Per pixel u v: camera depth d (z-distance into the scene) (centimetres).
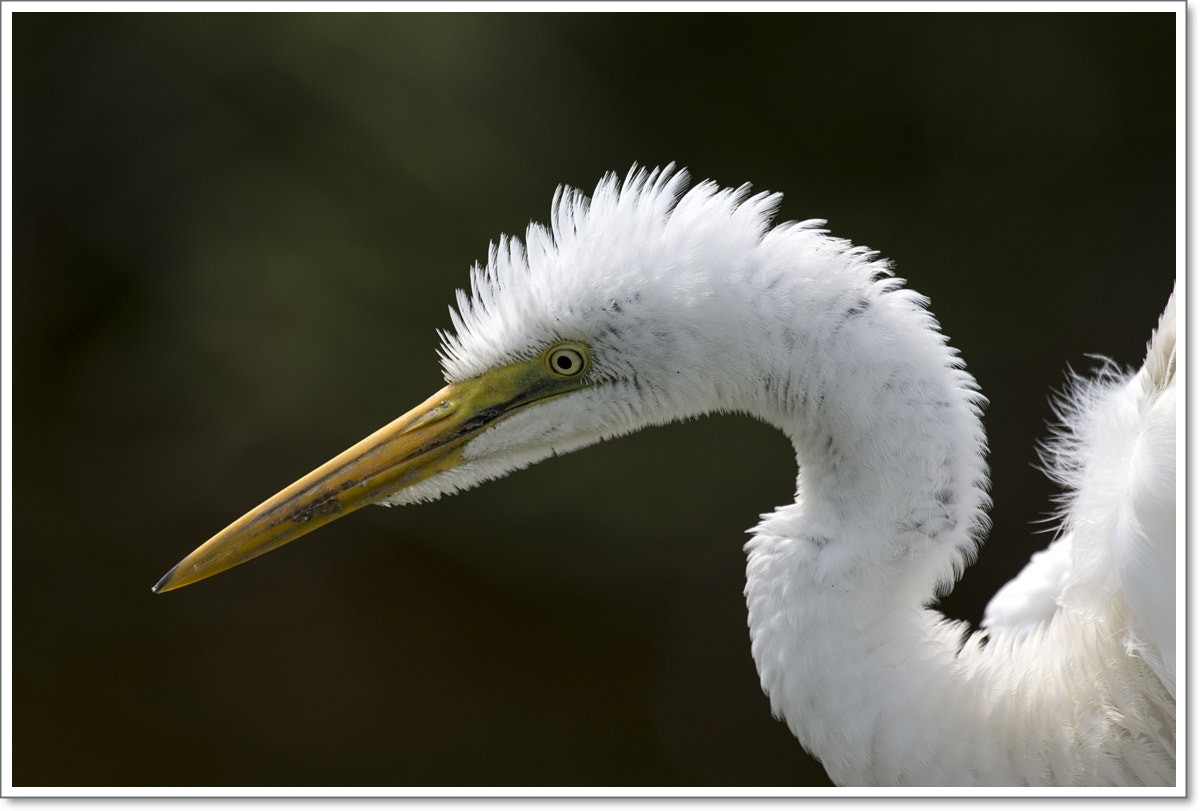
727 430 1140
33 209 1225
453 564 1227
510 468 446
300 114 1170
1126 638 406
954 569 401
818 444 402
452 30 1133
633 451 1145
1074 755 397
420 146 1157
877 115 1180
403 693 1209
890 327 389
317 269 1175
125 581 1228
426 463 447
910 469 386
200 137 1191
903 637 395
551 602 1220
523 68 1162
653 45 1177
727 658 1170
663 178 428
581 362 423
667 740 1171
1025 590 515
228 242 1198
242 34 1142
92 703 1186
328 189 1175
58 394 1241
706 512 1158
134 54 1176
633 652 1208
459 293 450
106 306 1247
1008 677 405
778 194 418
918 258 1171
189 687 1209
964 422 394
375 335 1171
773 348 395
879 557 389
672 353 409
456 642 1227
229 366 1198
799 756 1145
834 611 394
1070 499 501
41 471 1233
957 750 392
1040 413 1160
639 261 409
